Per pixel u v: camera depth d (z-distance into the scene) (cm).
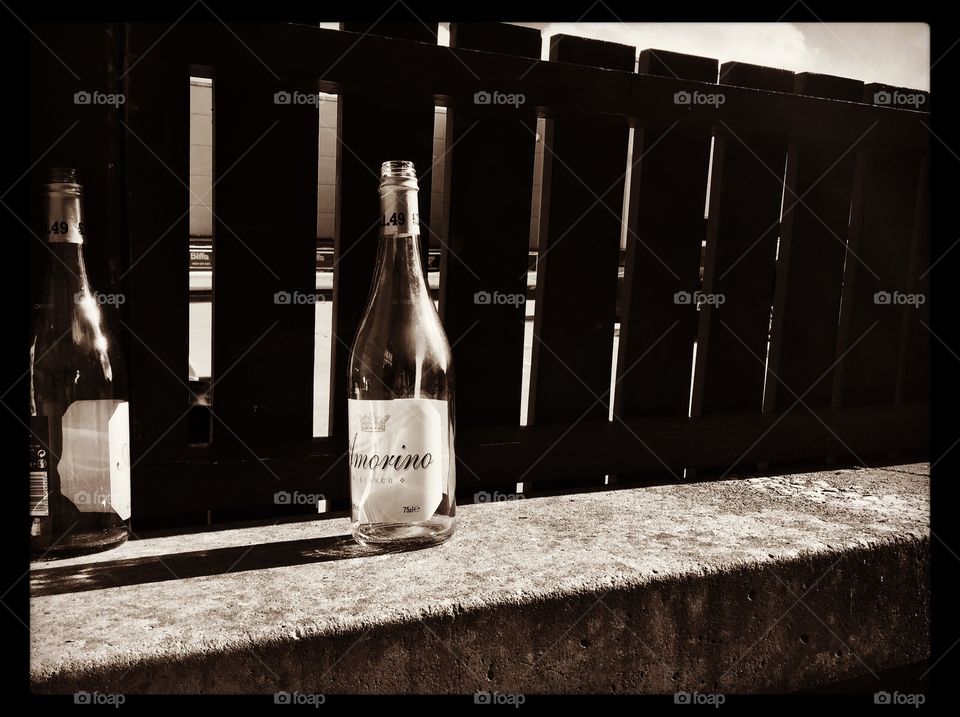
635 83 130
